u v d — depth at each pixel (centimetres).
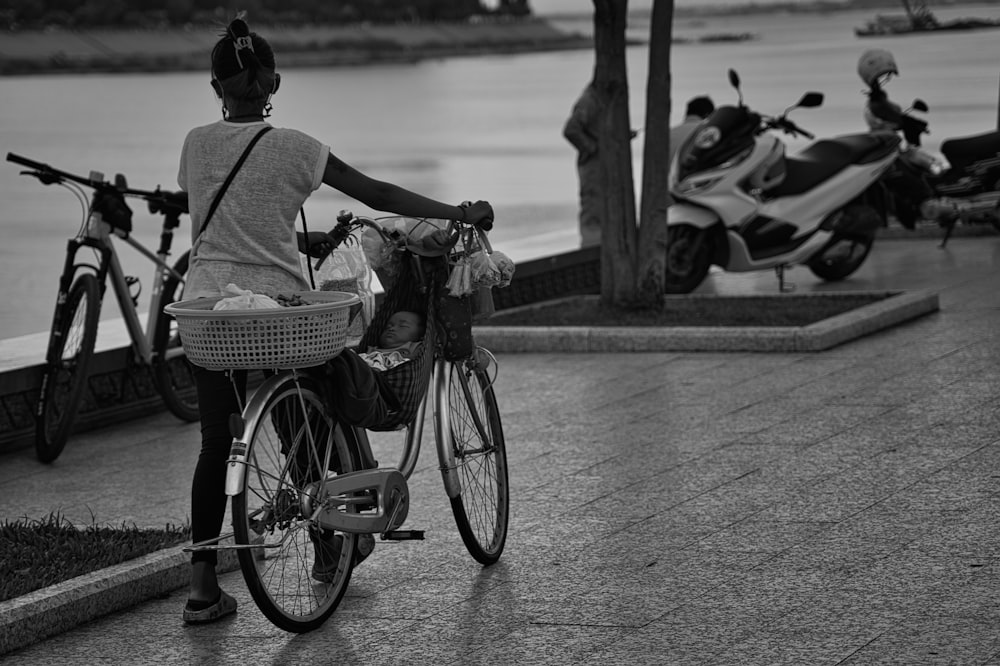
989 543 611
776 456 783
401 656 527
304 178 560
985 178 1647
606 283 1261
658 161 1229
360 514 572
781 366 1040
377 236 604
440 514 712
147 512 738
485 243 614
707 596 568
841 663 489
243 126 565
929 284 1423
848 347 1102
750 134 1378
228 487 522
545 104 6012
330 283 597
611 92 1241
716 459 785
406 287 611
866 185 1395
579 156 1659
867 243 1485
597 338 1141
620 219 1248
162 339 930
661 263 1245
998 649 492
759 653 504
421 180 2769
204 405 568
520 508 712
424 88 8162
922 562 591
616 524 675
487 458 639
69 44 13662
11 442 885
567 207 2277
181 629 568
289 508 544
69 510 748
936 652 493
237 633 561
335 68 14475
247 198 556
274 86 577
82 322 862
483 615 565
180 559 617
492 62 16038
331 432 571
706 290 1507
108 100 6309
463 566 629
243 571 530
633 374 1042
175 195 925
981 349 1055
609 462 792
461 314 611
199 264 563
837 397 923
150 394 990
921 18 8525
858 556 604
